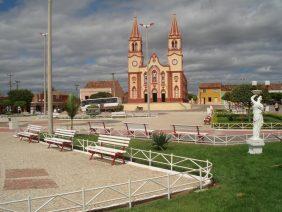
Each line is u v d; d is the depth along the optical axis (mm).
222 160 15625
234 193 10570
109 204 9734
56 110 74750
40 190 11562
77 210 9281
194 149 18875
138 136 25391
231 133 27078
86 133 28438
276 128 29781
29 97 102938
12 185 12234
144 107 92062
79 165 15773
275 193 10367
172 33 94250
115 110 83812
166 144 20641
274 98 100438
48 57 25188
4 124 44156
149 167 14875
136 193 10789
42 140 24719
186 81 114375
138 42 95250
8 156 18438
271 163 14336
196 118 48000
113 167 15273
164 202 9898
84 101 86438
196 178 12383
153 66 94375
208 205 9461
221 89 123750
